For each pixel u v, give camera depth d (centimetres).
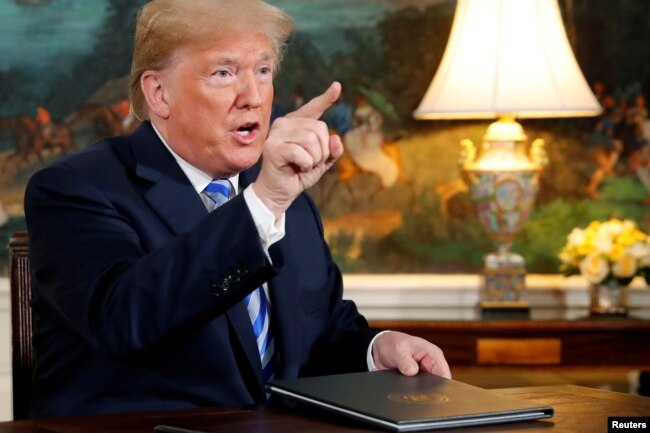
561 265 573
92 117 560
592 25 573
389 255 572
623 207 576
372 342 291
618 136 575
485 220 522
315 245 324
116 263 251
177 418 225
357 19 568
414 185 572
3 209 555
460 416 213
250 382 280
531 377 599
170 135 290
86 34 558
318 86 567
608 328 500
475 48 501
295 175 230
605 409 240
